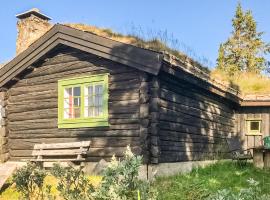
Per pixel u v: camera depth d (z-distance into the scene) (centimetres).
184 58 963
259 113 1425
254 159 1090
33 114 1051
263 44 3653
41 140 1024
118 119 896
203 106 1150
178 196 551
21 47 1345
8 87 1109
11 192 752
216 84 1129
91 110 960
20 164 1020
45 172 509
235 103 1383
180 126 981
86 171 925
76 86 980
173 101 951
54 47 1002
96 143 923
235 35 3725
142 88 857
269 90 1447
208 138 1170
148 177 823
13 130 1085
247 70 3522
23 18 1375
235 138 1442
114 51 870
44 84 1041
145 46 861
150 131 845
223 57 3656
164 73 889
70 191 396
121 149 880
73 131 969
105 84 923
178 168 950
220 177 894
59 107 996
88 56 968
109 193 283
